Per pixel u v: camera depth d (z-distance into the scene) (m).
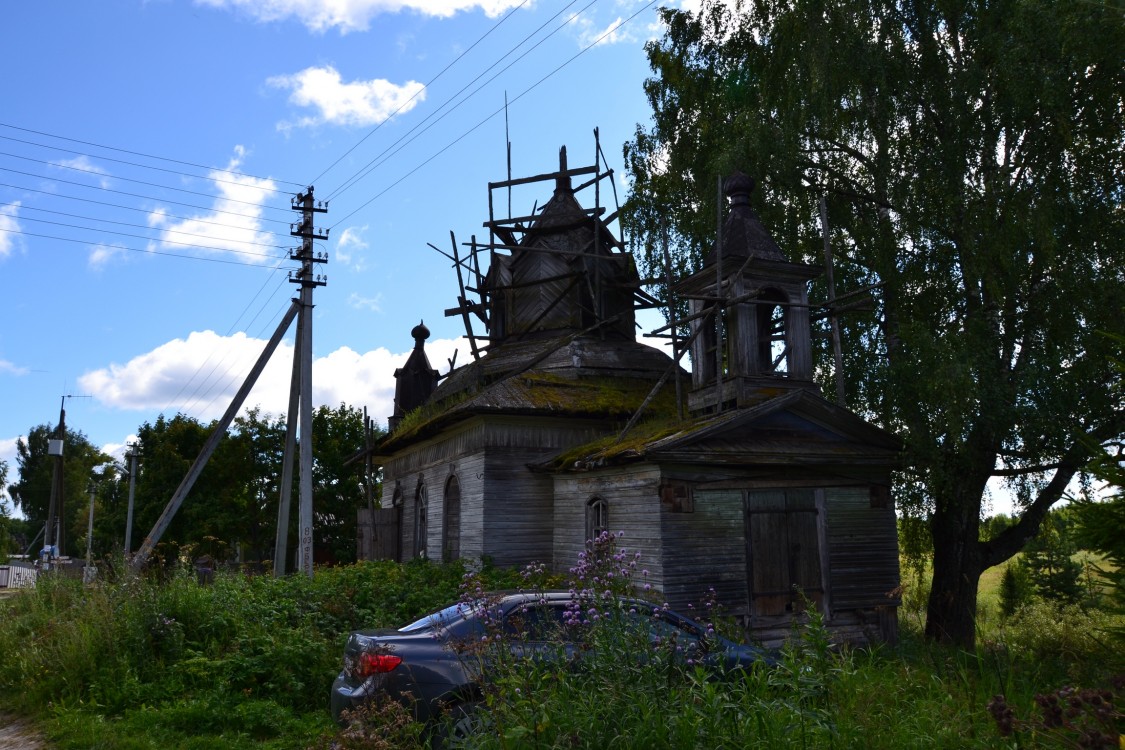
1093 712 4.56
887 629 14.73
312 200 21.36
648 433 15.88
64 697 10.27
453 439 20.20
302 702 10.32
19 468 90.56
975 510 17.12
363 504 40.97
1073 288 14.92
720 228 15.68
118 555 13.83
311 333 20.88
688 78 23.20
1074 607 13.04
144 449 43.00
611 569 7.01
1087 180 15.60
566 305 22.77
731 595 13.88
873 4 17.98
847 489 15.07
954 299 17.45
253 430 41.97
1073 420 14.89
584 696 5.45
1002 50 15.52
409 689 7.00
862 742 5.18
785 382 15.73
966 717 5.75
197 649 11.38
